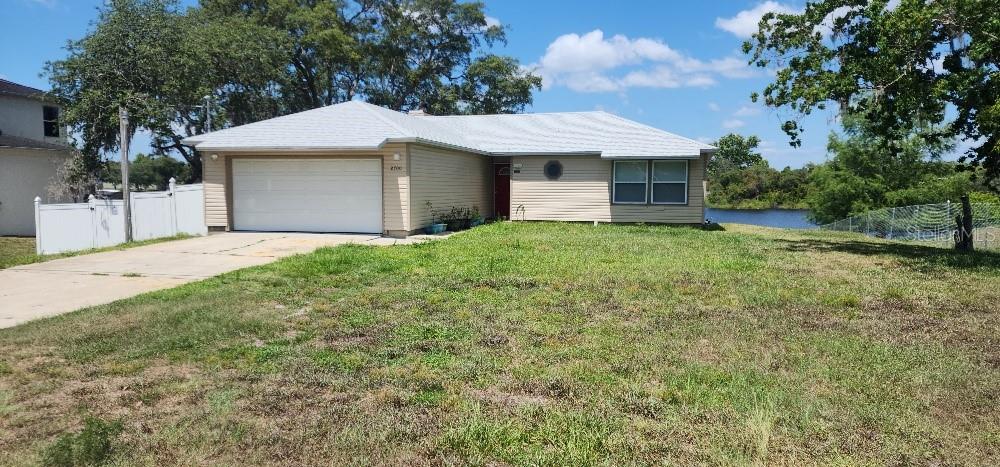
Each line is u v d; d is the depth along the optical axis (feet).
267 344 17.98
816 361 16.22
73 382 14.75
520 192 67.36
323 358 16.49
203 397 13.67
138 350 17.19
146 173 139.54
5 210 69.15
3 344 17.95
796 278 29.55
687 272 30.91
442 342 18.07
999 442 11.39
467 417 12.50
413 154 50.31
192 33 85.35
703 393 13.83
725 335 18.85
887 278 29.86
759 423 12.06
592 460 10.68
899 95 39.50
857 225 84.17
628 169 64.69
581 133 70.59
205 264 34.40
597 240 46.14
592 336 18.70
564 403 13.32
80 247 48.60
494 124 76.59
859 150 109.81
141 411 12.92
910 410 12.88
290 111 118.32
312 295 25.30
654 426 12.07
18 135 77.20
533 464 10.58
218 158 52.08
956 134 41.73
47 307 23.59
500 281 28.17
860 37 40.86
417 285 27.37
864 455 10.87
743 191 171.12
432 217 54.70
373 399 13.56
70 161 73.10
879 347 17.52
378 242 44.96
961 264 35.06
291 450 11.09
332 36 110.83
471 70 133.90
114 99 75.31
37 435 11.78
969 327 20.08
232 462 10.69
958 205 66.18
